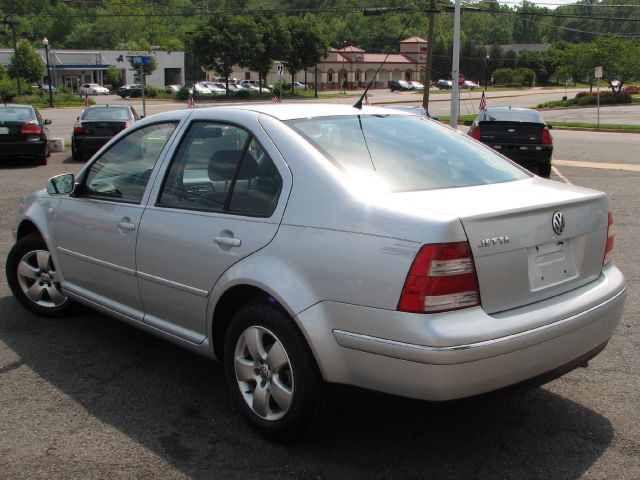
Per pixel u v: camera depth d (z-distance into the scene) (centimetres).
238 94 7069
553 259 331
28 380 425
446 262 286
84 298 477
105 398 400
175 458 334
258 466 328
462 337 284
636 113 4706
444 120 3650
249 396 356
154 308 411
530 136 1387
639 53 5916
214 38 6844
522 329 300
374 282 296
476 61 10875
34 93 6356
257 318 339
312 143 351
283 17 7481
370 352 299
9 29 10969
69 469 324
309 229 323
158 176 412
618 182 1366
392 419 375
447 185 347
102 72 9188
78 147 1717
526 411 387
